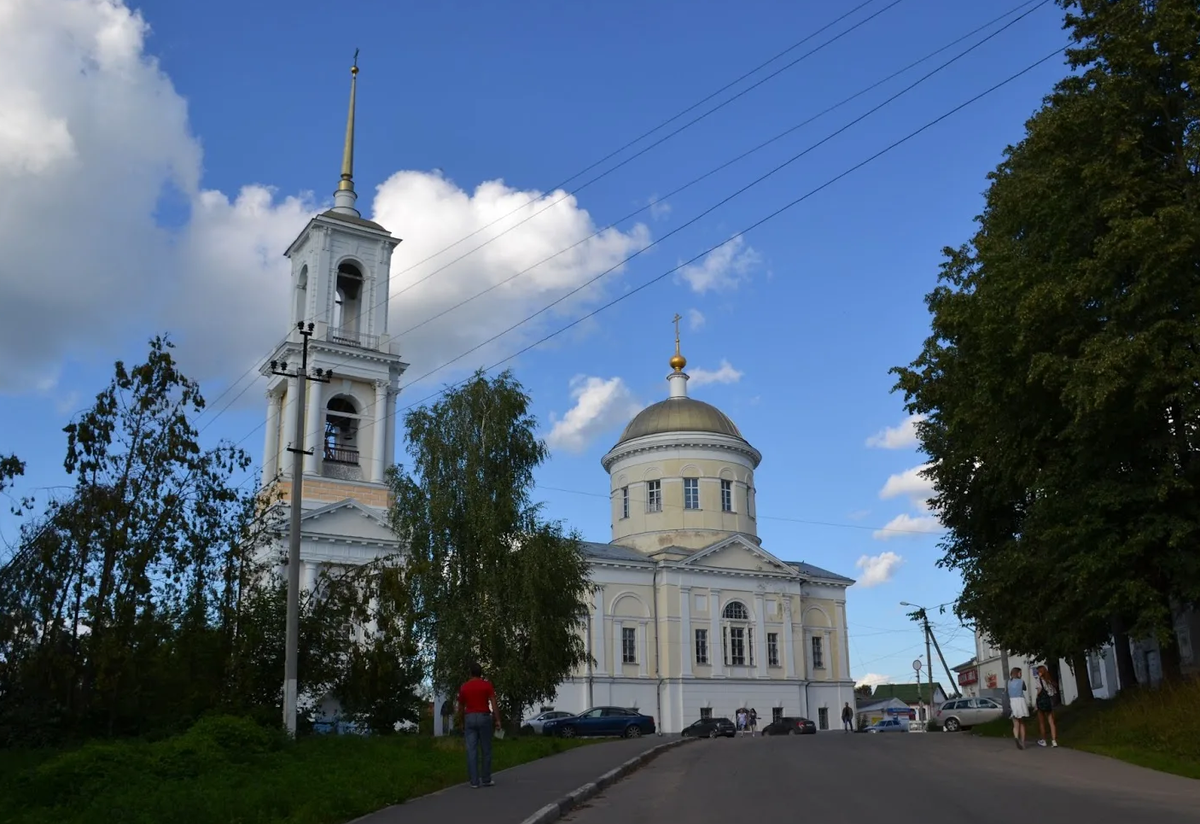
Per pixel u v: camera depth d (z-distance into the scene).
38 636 23.25
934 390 29.25
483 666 33.28
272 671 26.22
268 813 12.58
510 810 13.10
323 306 51.06
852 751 24.17
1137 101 22.91
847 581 70.38
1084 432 22.20
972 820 11.80
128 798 13.53
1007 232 25.28
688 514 66.50
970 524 31.39
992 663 80.81
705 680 61.62
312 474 48.78
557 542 36.12
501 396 37.22
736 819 12.32
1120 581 22.58
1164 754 19.05
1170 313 21.25
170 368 25.31
